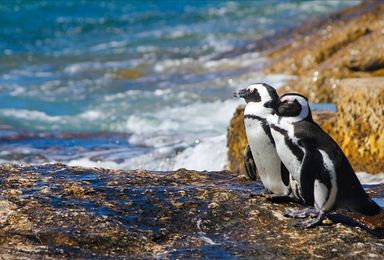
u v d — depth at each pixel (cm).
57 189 1252
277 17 5284
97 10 5941
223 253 1090
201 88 3244
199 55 4097
